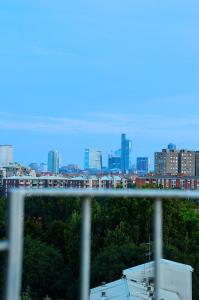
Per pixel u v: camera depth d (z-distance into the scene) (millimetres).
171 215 63500
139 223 61438
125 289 36406
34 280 54281
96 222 64062
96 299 35719
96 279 48656
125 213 62969
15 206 3531
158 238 4113
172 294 38562
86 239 3949
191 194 4105
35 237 72000
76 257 59500
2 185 192375
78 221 62375
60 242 70688
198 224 68312
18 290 3510
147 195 4039
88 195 3885
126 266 47906
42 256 55812
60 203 91000
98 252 58219
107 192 3928
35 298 51875
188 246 59938
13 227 3512
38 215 92812
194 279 44719
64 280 55188
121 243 56594
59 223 72750
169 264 39594
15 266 3506
